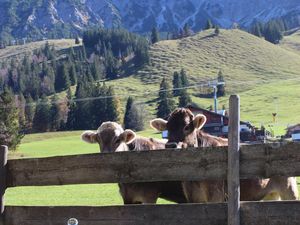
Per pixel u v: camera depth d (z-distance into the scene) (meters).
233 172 8.48
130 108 170.88
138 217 9.07
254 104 189.25
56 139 141.88
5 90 109.12
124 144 13.96
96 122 169.50
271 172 8.34
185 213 8.77
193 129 12.72
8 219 10.12
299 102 187.38
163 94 192.12
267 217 8.27
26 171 10.09
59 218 9.67
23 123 170.12
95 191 36.47
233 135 8.53
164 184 13.63
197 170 8.80
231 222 8.40
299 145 8.18
